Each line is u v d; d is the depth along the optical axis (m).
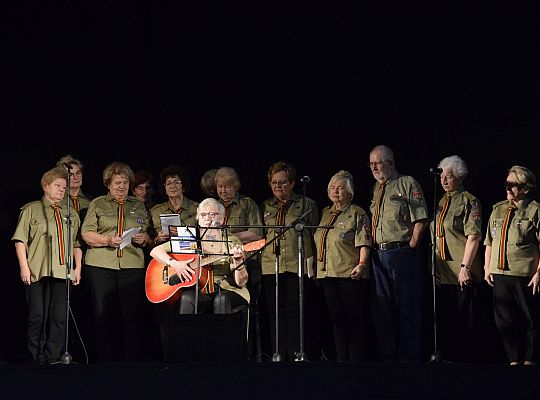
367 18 11.09
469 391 7.01
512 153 10.55
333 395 7.08
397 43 10.98
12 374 7.09
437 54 10.85
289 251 9.95
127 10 11.45
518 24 10.59
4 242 11.00
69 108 11.34
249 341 9.38
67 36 11.38
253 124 11.34
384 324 9.56
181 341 7.73
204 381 7.14
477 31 10.73
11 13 11.25
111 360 9.82
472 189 10.65
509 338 9.27
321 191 11.13
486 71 10.68
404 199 9.65
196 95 11.45
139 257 9.95
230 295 8.88
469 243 9.54
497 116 10.62
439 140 10.80
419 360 9.45
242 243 9.40
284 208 10.12
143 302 10.28
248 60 11.38
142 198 10.49
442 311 9.94
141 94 11.45
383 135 10.99
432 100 10.85
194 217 10.29
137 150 11.42
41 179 10.59
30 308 9.65
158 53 11.48
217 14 11.45
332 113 11.15
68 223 9.30
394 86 10.98
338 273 9.66
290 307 9.94
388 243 9.58
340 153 11.11
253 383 7.13
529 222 9.29
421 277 9.61
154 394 7.11
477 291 9.81
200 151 11.41
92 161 11.34
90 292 9.90
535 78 10.50
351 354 9.62
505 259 9.30
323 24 11.21
